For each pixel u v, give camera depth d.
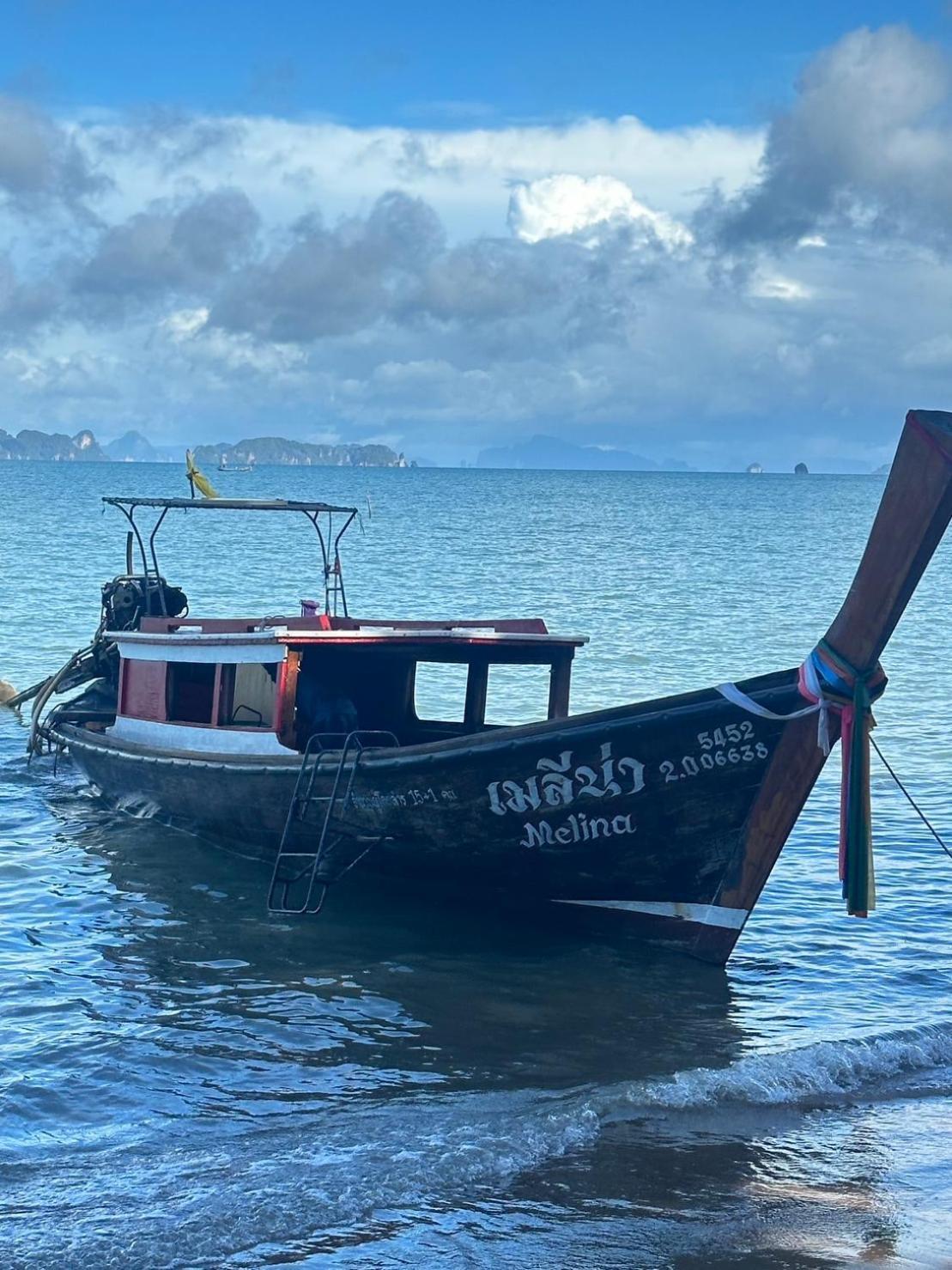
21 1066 9.24
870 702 10.73
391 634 13.80
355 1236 7.00
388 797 12.37
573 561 57.75
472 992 10.93
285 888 12.83
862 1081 9.21
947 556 74.31
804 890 13.65
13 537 65.44
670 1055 9.63
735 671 27.45
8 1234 6.91
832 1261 6.81
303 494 157.62
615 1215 7.28
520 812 11.77
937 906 13.14
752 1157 8.04
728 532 85.12
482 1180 7.65
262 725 14.21
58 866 14.52
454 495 157.25
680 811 11.38
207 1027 10.05
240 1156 7.88
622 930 12.20
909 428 9.94
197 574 48.69
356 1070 9.30
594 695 24.42
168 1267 6.66
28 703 24.39
